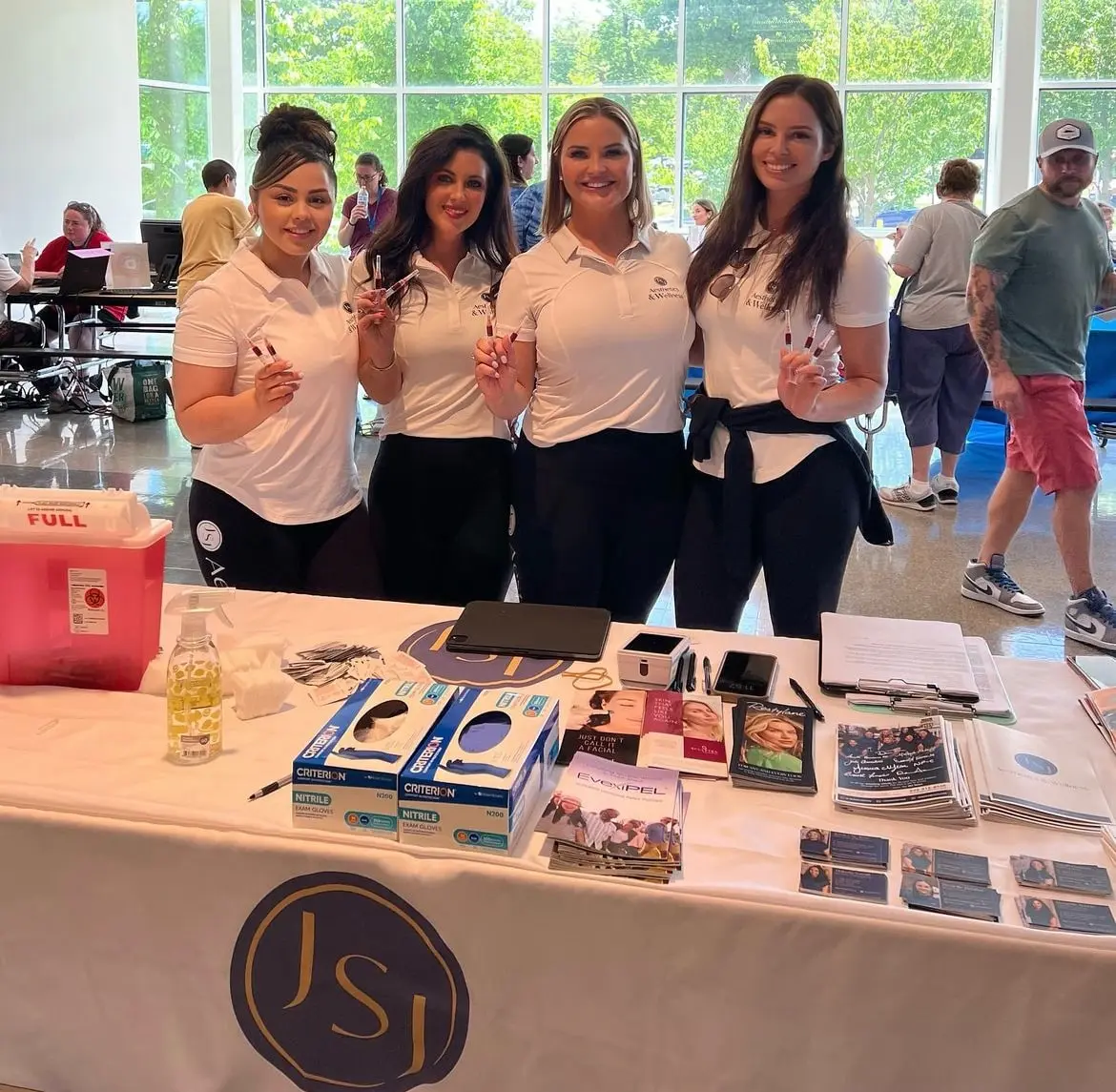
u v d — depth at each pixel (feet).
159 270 25.90
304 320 7.24
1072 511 11.66
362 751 4.01
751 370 7.17
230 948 4.02
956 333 16.80
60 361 26.96
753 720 4.77
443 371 7.90
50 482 18.52
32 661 5.26
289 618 6.25
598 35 34.88
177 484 18.56
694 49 34.30
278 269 7.20
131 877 4.03
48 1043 4.26
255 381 6.70
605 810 3.98
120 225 36.35
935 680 5.23
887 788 4.31
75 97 33.96
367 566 7.79
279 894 3.92
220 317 6.98
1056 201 11.02
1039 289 11.13
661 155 35.35
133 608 5.16
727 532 7.25
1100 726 4.95
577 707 5.03
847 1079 3.64
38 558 5.13
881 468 21.04
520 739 4.16
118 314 26.11
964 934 3.46
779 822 4.16
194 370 6.97
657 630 5.98
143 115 37.27
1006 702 5.10
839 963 3.54
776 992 3.61
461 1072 3.96
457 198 7.50
